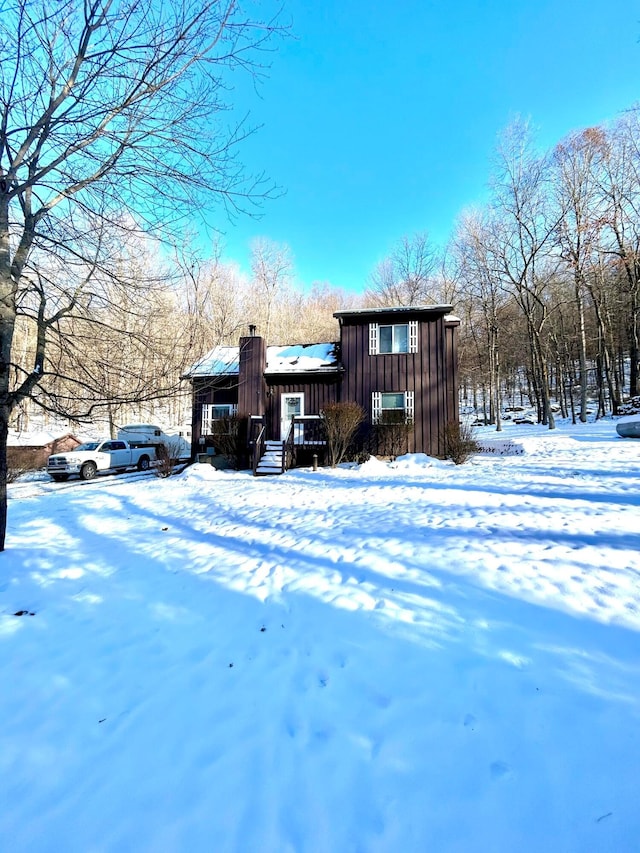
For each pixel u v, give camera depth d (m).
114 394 5.36
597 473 9.66
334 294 55.72
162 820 1.72
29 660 3.05
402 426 15.90
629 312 27.33
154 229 5.22
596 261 25.05
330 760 1.97
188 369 6.22
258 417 16.41
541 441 17.11
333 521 6.54
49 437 22.28
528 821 1.62
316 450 16.25
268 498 9.23
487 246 28.39
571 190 24.61
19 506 9.53
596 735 1.99
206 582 4.43
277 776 1.90
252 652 3.03
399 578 4.01
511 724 2.11
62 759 2.08
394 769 1.90
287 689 2.56
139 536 6.53
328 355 18.23
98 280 5.37
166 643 3.23
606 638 2.76
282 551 5.27
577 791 1.72
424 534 5.26
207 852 1.58
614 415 25.41
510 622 3.06
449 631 3.04
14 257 5.31
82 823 1.72
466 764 1.89
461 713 2.21
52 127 4.71
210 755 2.05
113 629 3.50
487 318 31.30
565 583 3.52
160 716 2.37
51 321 5.36
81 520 7.85
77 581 4.63
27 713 2.45
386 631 3.13
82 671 2.88
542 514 5.83
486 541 4.72
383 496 8.49
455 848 1.55
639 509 5.85
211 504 8.91
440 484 9.51
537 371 31.11
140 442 20.62
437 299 38.03
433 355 16.20
